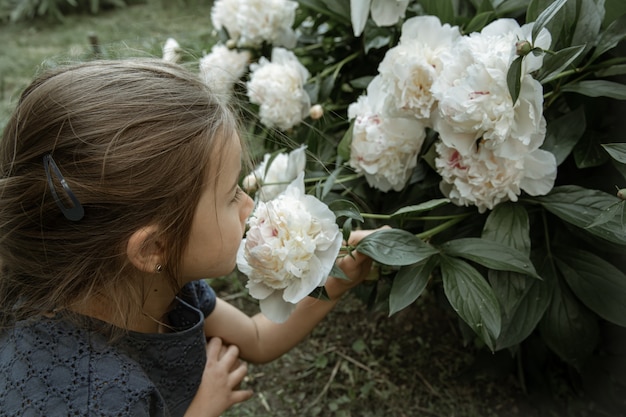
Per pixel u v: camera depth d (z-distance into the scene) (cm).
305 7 139
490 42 82
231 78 135
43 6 420
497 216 90
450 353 138
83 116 71
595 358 116
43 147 71
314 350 144
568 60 81
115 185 70
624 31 86
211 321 106
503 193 87
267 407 132
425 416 125
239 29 147
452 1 101
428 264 87
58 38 375
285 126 128
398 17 103
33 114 73
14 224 75
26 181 73
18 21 435
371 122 98
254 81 126
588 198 87
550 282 97
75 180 70
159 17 389
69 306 78
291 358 143
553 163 85
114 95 73
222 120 77
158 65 80
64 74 76
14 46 366
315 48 151
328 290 98
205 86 80
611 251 96
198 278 83
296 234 78
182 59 156
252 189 99
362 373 136
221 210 78
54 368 76
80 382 75
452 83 84
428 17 92
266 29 139
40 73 82
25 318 80
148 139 71
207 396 97
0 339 83
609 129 101
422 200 105
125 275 78
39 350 77
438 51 91
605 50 87
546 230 100
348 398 130
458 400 127
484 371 126
